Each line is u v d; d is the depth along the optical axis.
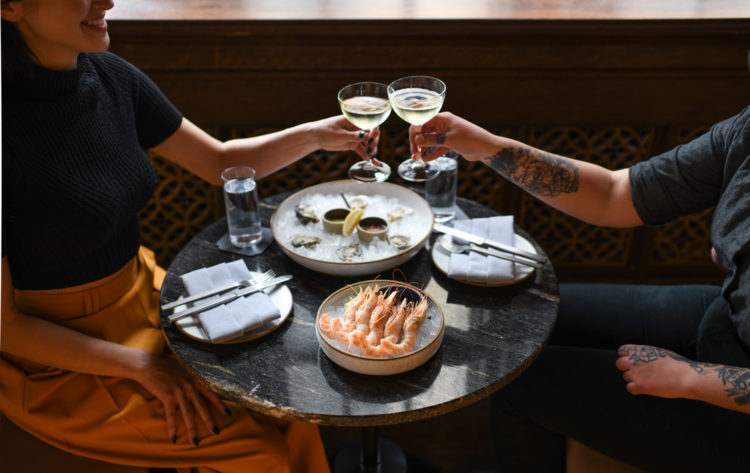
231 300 1.40
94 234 1.38
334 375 1.26
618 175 1.61
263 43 2.10
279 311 1.36
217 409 1.44
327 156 2.49
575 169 1.59
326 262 1.43
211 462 1.41
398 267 1.54
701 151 1.49
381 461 1.98
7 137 1.27
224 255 1.60
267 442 1.43
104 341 1.42
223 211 2.53
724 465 1.32
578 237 2.68
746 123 1.37
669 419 1.36
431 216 1.61
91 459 1.45
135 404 1.43
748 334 1.33
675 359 1.35
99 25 1.32
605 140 2.43
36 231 1.34
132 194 1.46
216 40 2.09
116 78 1.51
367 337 1.25
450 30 2.06
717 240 1.40
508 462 1.62
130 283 1.54
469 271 1.45
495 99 2.24
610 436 1.39
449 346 1.31
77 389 1.45
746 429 1.34
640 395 1.40
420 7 2.17
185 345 1.33
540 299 1.44
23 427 1.48
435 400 1.19
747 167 1.35
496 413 1.55
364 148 1.71
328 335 1.28
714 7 2.14
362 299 1.31
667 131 2.36
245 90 2.21
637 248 2.64
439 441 2.09
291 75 2.17
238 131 2.38
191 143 1.69
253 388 1.23
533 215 2.60
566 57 2.14
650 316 1.66
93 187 1.37
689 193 1.52
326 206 1.70
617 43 2.12
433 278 1.50
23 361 1.48
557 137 2.47
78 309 1.46
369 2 2.22
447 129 1.62
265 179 2.53
